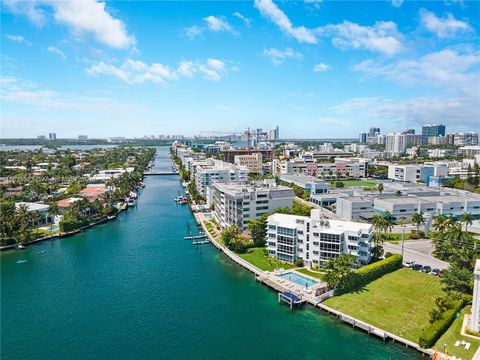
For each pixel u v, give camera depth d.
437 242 161.38
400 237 189.50
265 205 199.75
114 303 124.94
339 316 111.19
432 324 98.75
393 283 131.38
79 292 133.38
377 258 154.50
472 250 138.75
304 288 130.25
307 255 151.25
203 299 127.69
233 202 196.25
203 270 154.00
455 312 105.12
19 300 127.06
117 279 145.00
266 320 113.25
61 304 124.19
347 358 94.38
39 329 108.69
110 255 173.38
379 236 175.00
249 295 130.50
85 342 102.25
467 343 93.06
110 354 97.00
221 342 102.38
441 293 122.88
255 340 103.00
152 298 128.62
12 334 106.00
